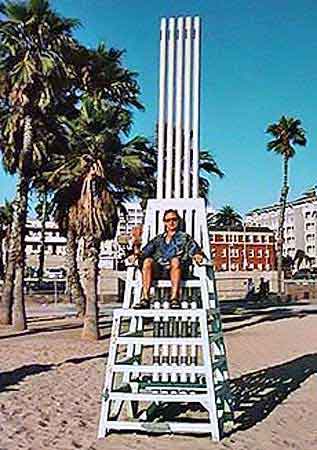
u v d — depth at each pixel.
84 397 11.29
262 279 53.16
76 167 20.92
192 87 10.16
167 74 10.21
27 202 24.77
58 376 13.71
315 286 57.06
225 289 54.81
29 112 23.56
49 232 81.44
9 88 23.31
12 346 19.33
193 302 9.21
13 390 11.91
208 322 8.49
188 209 9.81
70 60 23.75
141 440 8.28
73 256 29.92
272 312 35.78
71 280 30.17
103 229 21.23
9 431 8.65
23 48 23.05
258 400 11.42
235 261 92.44
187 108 10.15
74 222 21.73
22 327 24.41
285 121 57.22
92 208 20.98
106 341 20.91
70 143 21.89
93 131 20.81
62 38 23.22
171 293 9.01
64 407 10.38
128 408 9.51
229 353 18.47
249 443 8.25
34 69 22.53
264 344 20.78
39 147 23.86
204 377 9.49
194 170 10.09
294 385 13.14
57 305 40.78
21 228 24.66
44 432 8.66
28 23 22.64
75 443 8.10
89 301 21.39
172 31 10.21
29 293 45.72
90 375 13.91
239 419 9.71
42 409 10.20
